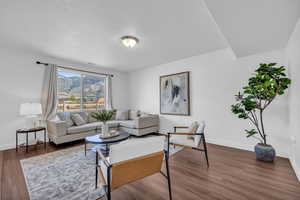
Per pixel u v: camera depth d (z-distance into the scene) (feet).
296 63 6.16
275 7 4.81
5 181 5.92
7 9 5.96
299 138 6.00
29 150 9.81
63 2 5.56
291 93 7.26
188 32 8.04
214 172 6.58
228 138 10.34
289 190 5.17
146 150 4.36
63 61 13.08
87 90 15.33
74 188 5.43
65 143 11.55
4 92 10.13
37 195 5.02
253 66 9.27
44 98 11.61
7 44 9.59
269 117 8.68
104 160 4.08
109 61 13.55
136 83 17.53
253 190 5.21
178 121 13.29
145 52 11.24
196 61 12.10
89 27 7.45
